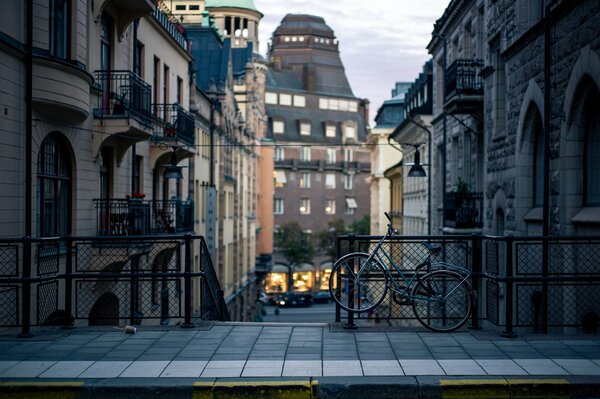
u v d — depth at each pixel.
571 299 12.50
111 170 18.58
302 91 107.25
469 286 9.55
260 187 76.69
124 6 18.39
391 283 9.67
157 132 23.14
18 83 12.99
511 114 17.22
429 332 9.50
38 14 13.52
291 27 112.38
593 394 7.11
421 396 7.10
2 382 7.19
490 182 19.89
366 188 108.69
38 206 14.01
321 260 94.94
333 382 7.16
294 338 9.18
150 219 19.77
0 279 9.34
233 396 7.10
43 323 10.40
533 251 14.13
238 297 50.59
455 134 27.38
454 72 22.64
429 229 30.25
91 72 16.41
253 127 62.25
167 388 7.09
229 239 46.16
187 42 29.94
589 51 11.88
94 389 7.09
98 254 15.55
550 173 14.09
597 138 12.68
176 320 23.11
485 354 8.31
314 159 104.50
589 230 12.31
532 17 16.52
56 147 15.02
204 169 35.88
